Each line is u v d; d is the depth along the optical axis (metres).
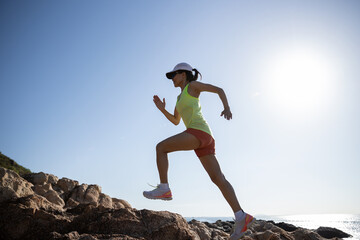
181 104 3.73
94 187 6.97
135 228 4.11
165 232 4.12
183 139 3.52
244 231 3.44
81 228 4.19
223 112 3.38
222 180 3.62
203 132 3.58
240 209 3.54
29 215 4.30
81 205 5.11
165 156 3.56
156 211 4.57
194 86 3.67
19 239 4.12
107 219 4.16
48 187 6.11
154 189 3.53
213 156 3.70
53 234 3.70
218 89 3.49
